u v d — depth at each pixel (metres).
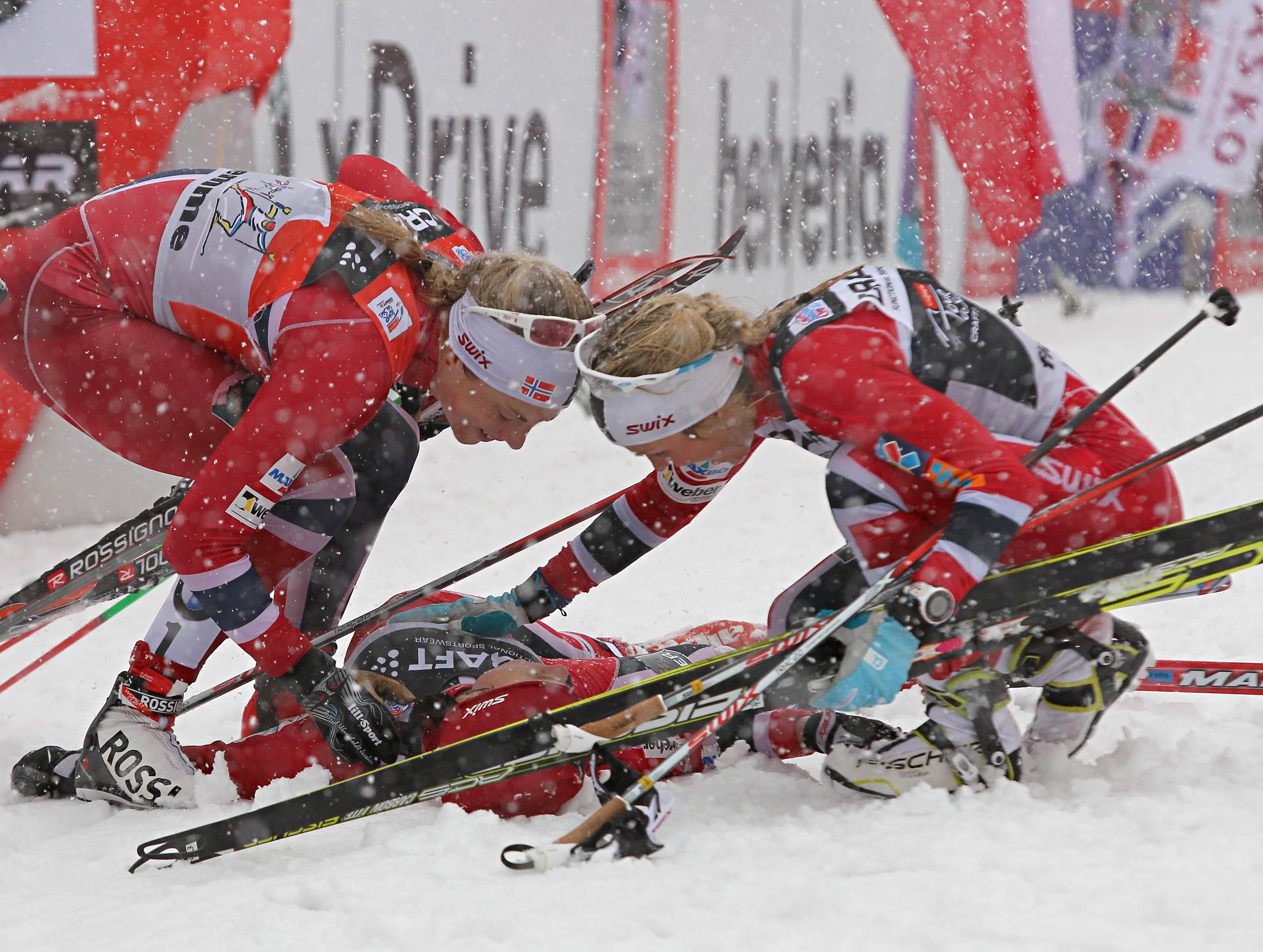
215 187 9.70
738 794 9.04
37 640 16.45
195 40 22.89
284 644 8.82
